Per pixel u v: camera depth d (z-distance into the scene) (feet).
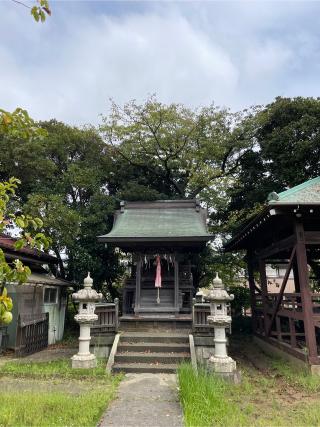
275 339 36.04
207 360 27.43
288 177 50.57
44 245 11.50
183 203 49.14
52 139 52.65
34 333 36.40
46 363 29.12
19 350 32.76
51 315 43.98
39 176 51.21
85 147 57.00
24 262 42.65
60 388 21.21
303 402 19.95
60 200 47.14
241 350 40.37
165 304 41.29
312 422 16.26
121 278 58.54
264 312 39.45
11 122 11.15
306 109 51.80
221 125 59.82
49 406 16.93
